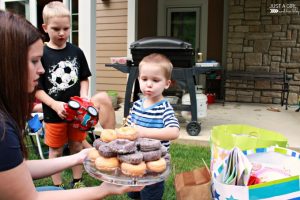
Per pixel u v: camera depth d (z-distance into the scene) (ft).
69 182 9.25
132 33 21.22
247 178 4.65
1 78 3.58
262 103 22.38
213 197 4.72
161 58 7.06
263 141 5.79
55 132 8.62
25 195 3.70
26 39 3.65
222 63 23.94
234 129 6.55
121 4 21.42
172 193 8.36
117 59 14.25
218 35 24.16
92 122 8.23
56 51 8.68
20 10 22.85
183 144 13.24
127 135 4.61
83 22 15.03
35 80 3.94
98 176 4.05
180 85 15.06
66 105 8.04
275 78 21.47
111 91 22.31
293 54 21.54
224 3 23.44
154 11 25.00
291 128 14.92
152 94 6.82
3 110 3.65
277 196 4.25
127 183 3.92
